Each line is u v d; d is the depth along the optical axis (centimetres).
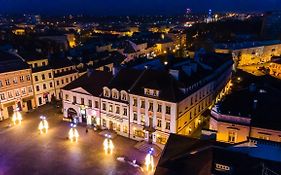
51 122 6444
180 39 17525
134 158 4919
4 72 6525
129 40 13725
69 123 6378
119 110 5675
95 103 6012
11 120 6562
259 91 4309
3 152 5081
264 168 2455
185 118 5384
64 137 5691
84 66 9106
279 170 2478
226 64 8262
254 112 3938
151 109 5225
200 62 7006
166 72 5453
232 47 12244
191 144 3353
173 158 3123
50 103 7788
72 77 8462
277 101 4059
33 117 6750
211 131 3900
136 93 5341
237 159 2698
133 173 4497
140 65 6962
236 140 3906
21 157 4925
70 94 6344
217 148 2958
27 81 7131
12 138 5634
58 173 4466
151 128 5291
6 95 6656
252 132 3781
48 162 4778
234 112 3938
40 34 17575
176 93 5034
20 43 14038
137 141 5528
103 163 4769
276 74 9962
